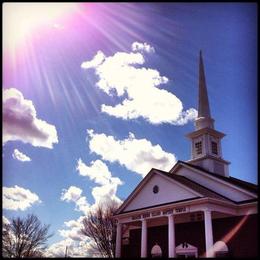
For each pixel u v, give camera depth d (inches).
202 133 1158.3
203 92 1222.9
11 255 1070.4
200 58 1170.0
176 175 1033.5
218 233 912.9
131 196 1061.1
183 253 984.9
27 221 1124.5
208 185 992.2
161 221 1082.1
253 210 855.7
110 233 1627.7
